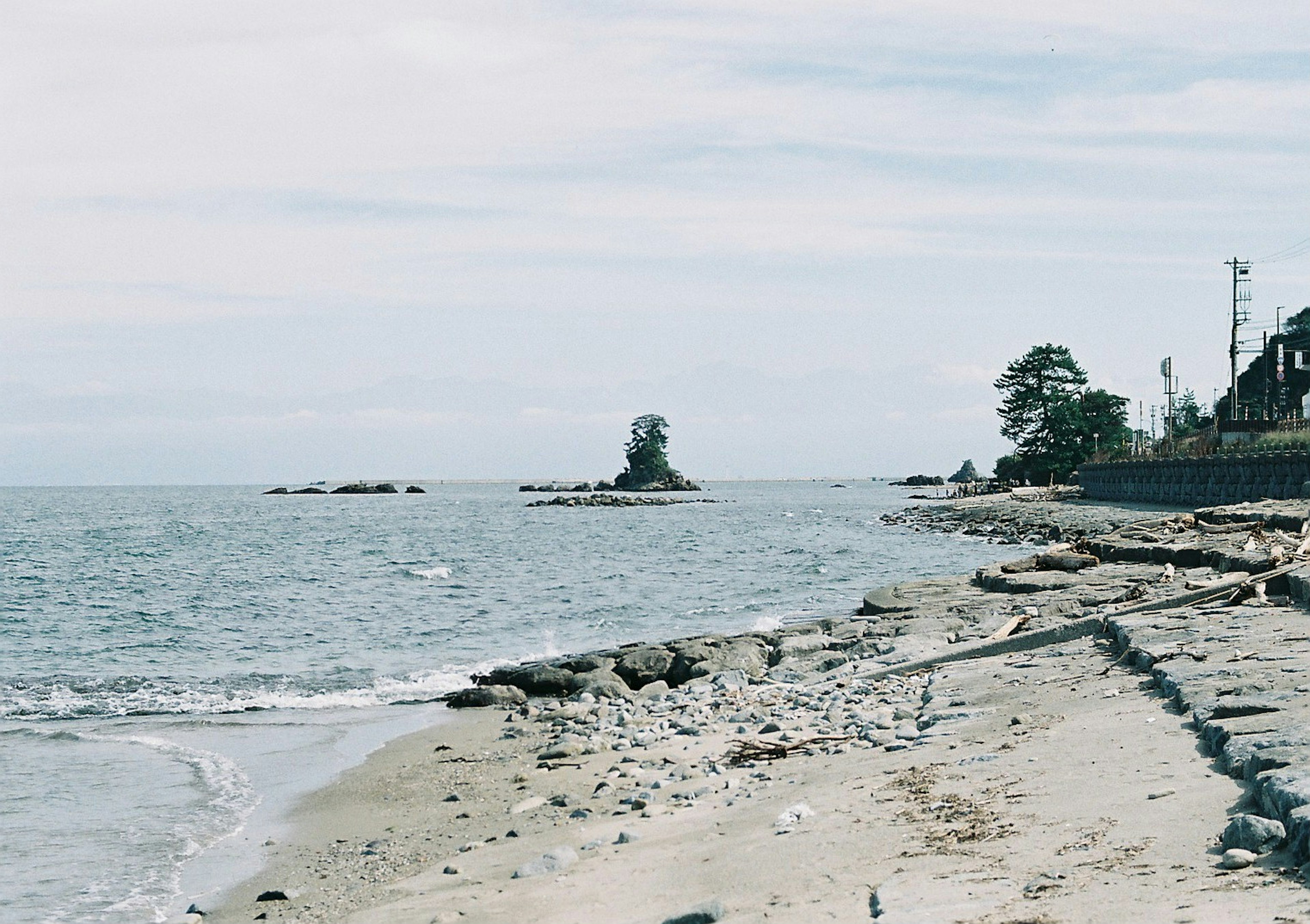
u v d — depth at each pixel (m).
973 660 18.27
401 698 21.48
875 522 105.94
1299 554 19.84
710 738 14.88
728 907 6.88
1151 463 74.56
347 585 46.06
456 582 47.28
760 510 149.38
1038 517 75.62
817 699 16.98
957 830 7.67
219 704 21.11
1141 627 15.15
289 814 13.05
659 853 8.78
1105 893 5.85
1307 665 11.02
